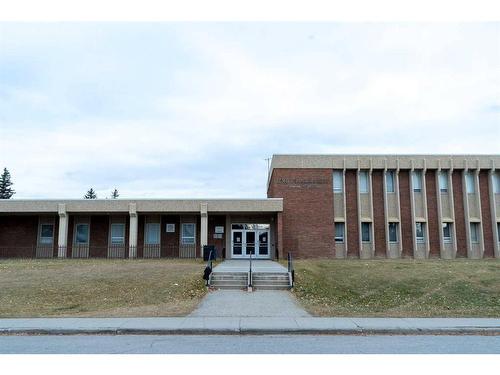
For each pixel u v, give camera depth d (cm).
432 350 900
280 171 3359
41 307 1483
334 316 1285
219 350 891
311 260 2966
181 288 1770
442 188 3512
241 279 1959
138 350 891
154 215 3412
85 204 3172
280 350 894
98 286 1780
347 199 3444
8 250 3359
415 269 2317
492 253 3447
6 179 8106
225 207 3159
